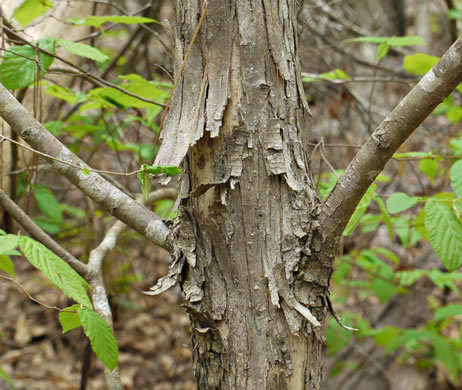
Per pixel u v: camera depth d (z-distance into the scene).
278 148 1.94
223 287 1.95
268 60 1.94
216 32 1.93
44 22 2.46
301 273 1.95
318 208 1.95
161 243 1.99
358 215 2.14
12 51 2.12
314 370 1.98
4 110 1.98
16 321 4.44
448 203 2.17
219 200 1.94
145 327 4.55
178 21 1.96
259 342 1.95
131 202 2.00
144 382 4.04
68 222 3.83
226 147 1.93
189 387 3.97
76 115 2.97
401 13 4.75
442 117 4.95
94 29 2.74
